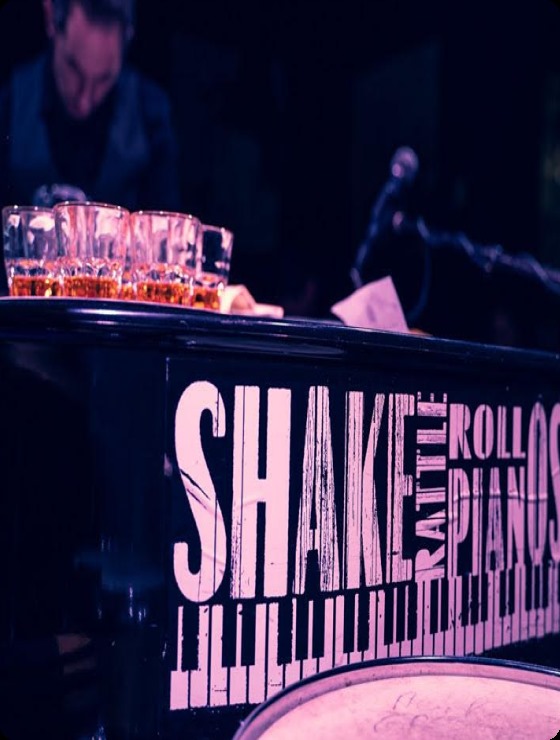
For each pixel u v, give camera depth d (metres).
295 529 0.74
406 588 0.83
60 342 0.67
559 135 2.63
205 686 0.68
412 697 0.56
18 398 0.67
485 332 2.44
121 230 0.81
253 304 1.04
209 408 0.70
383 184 2.17
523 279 2.52
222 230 0.94
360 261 2.11
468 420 0.90
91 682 0.65
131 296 0.87
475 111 2.42
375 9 2.15
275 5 1.92
